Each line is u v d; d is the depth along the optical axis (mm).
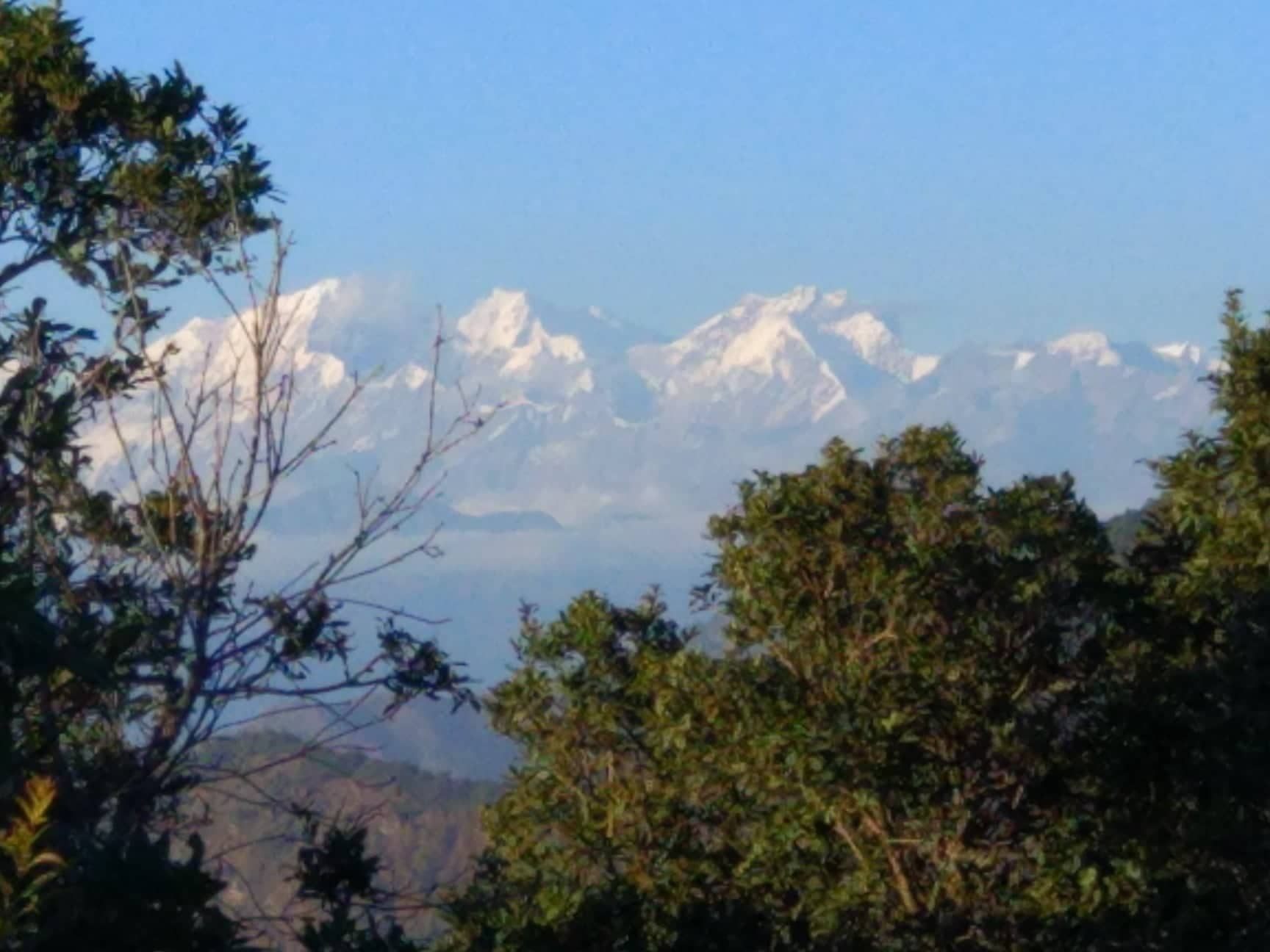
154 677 16031
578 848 25688
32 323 17750
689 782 24188
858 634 23984
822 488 25250
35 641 11742
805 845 24266
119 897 11477
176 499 17297
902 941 23594
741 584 24656
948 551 24688
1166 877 24516
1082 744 25984
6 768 11656
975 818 25094
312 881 16078
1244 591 25391
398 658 17469
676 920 19750
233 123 19109
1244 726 25094
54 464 17062
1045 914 23922
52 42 18172
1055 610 25500
